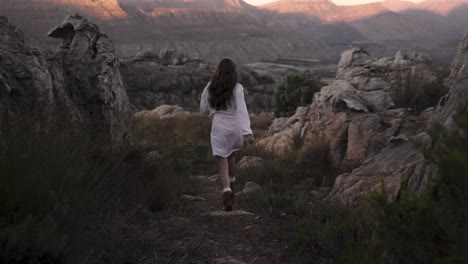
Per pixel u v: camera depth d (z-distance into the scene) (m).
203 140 15.41
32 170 3.41
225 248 4.53
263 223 5.38
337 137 9.92
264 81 50.09
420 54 14.44
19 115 4.52
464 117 2.34
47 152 3.79
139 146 7.12
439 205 2.43
